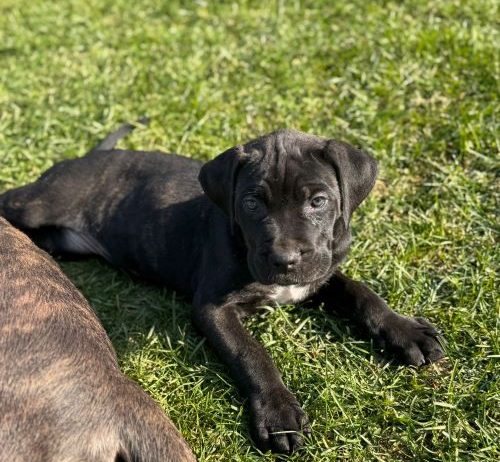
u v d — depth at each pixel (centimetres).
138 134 151
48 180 134
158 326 122
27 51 174
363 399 109
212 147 147
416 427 106
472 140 143
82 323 101
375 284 124
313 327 120
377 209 135
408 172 141
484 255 126
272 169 113
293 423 105
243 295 117
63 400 94
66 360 96
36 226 133
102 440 94
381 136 147
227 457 105
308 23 174
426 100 153
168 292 128
